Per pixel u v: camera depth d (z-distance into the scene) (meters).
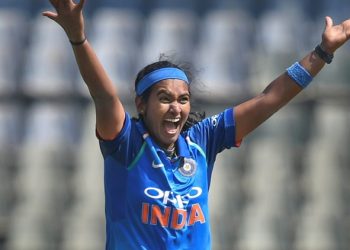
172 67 13.34
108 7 44.47
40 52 43.28
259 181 38.56
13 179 39.84
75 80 42.31
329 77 40.31
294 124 39.75
